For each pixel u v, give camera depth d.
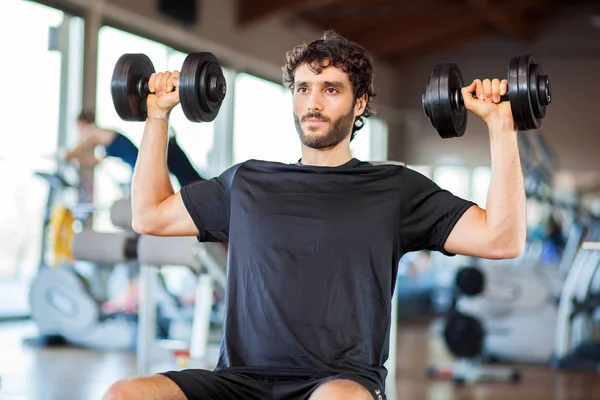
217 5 10.18
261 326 1.86
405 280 10.61
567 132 14.17
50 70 7.62
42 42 7.50
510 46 14.40
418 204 1.94
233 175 2.02
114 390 1.67
